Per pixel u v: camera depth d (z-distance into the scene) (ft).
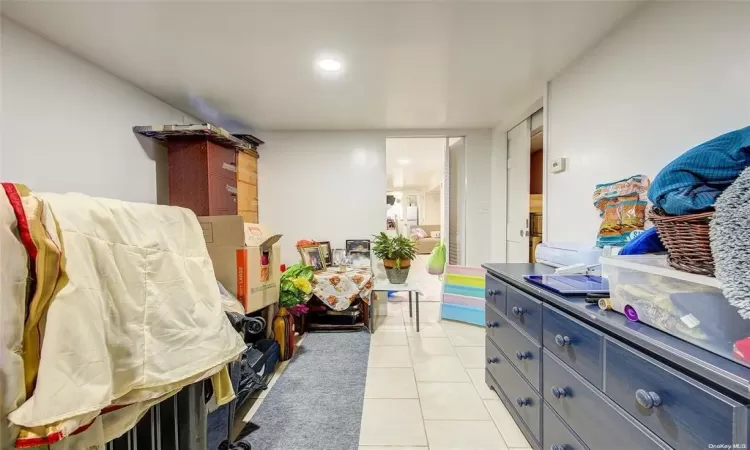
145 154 8.55
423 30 5.68
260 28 5.58
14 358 2.07
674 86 4.53
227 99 9.09
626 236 5.23
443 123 11.68
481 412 5.79
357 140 12.61
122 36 5.82
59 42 6.02
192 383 3.43
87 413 2.25
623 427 2.96
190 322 3.35
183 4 4.88
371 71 7.32
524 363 5.00
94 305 2.47
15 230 2.12
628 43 5.35
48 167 6.05
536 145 13.60
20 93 5.56
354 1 4.83
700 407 2.24
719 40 3.93
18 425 2.03
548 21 5.43
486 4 4.96
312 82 7.93
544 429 4.42
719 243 2.22
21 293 2.12
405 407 5.96
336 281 9.74
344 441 5.07
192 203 8.86
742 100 3.71
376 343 9.03
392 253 10.35
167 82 7.89
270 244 7.32
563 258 5.73
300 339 9.37
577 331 3.67
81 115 6.68
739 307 2.07
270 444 5.01
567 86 7.18
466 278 10.77
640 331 2.83
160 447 3.57
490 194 12.66
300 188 12.68
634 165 5.25
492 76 7.60
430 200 35.60
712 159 2.60
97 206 2.81
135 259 2.98
